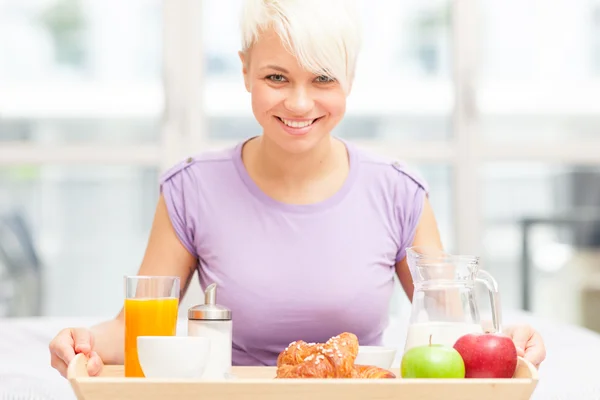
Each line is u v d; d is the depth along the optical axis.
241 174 1.75
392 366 1.62
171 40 4.27
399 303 4.26
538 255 4.41
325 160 1.75
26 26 4.35
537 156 4.30
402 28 4.34
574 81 4.38
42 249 4.36
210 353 1.33
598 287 4.42
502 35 4.37
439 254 1.35
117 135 4.37
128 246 4.38
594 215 4.41
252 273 1.69
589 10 4.37
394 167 1.81
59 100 4.36
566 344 2.36
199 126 4.30
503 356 1.18
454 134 4.29
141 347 1.22
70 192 4.35
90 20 4.35
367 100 4.37
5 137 4.36
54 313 4.37
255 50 1.53
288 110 1.51
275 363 1.74
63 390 1.68
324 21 1.46
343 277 1.69
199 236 1.74
